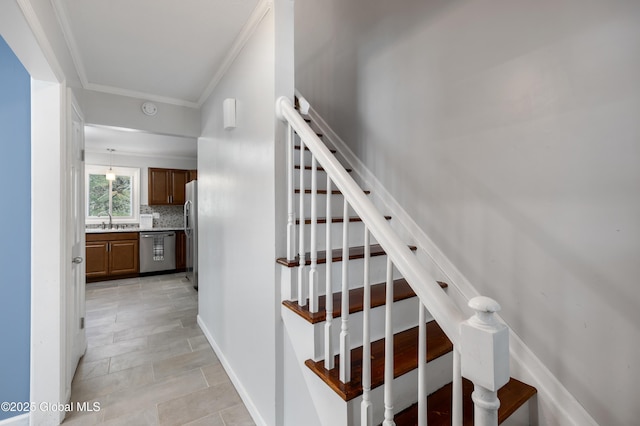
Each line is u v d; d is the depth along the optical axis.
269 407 1.58
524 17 1.35
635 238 1.06
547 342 1.31
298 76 3.26
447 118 1.72
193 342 2.79
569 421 1.23
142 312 3.59
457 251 1.68
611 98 1.10
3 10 1.10
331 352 1.20
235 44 1.94
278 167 1.52
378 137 2.23
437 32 1.77
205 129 2.86
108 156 5.74
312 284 1.30
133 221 6.00
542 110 1.30
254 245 1.75
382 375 1.14
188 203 5.09
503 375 0.65
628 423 1.09
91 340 2.82
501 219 1.47
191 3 1.58
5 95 1.70
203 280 3.02
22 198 1.73
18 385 1.73
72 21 1.71
